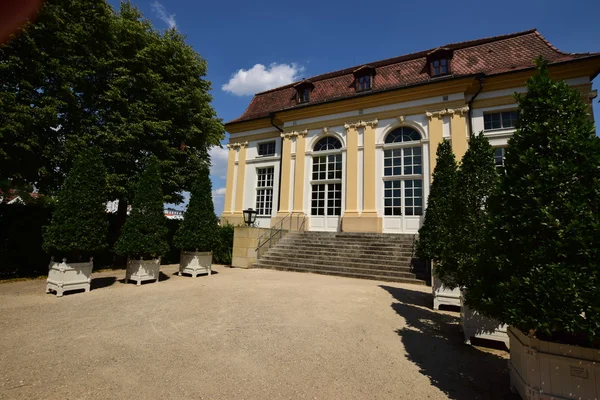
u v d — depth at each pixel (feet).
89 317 15.80
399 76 46.44
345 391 9.20
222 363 10.82
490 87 40.22
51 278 21.22
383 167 44.88
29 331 13.48
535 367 8.11
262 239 40.06
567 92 9.37
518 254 8.71
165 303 19.01
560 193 8.13
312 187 50.44
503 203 9.42
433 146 41.34
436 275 17.58
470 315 13.56
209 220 31.42
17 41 25.52
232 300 20.08
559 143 8.63
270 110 58.95
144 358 11.03
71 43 29.22
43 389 8.71
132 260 26.08
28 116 24.54
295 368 10.63
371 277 30.78
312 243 40.19
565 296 7.29
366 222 43.83
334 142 49.96
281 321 15.88
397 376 10.31
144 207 26.58
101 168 24.00
